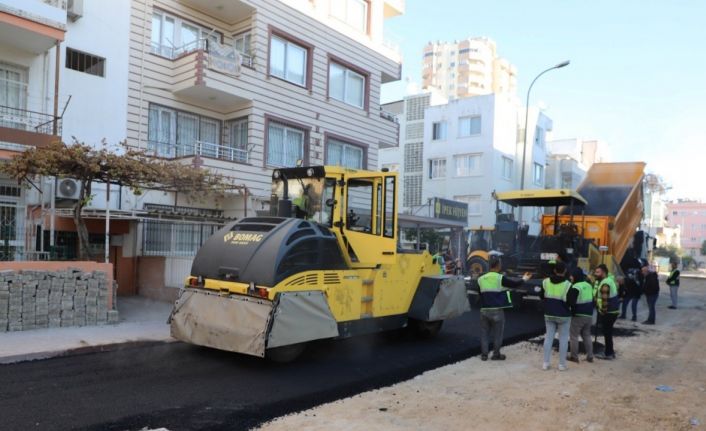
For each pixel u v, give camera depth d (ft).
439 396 21.79
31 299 29.96
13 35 39.91
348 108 69.26
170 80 53.83
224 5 56.49
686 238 360.07
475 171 113.91
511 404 20.97
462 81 399.03
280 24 60.03
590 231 53.16
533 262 47.55
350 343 32.01
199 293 26.21
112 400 19.69
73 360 25.20
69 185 42.16
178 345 29.09
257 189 56.29
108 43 48.57
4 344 26.13
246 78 55.62
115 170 33.30
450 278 33.86
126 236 45.44
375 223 29.76
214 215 54.65
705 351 32.99
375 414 19.29
